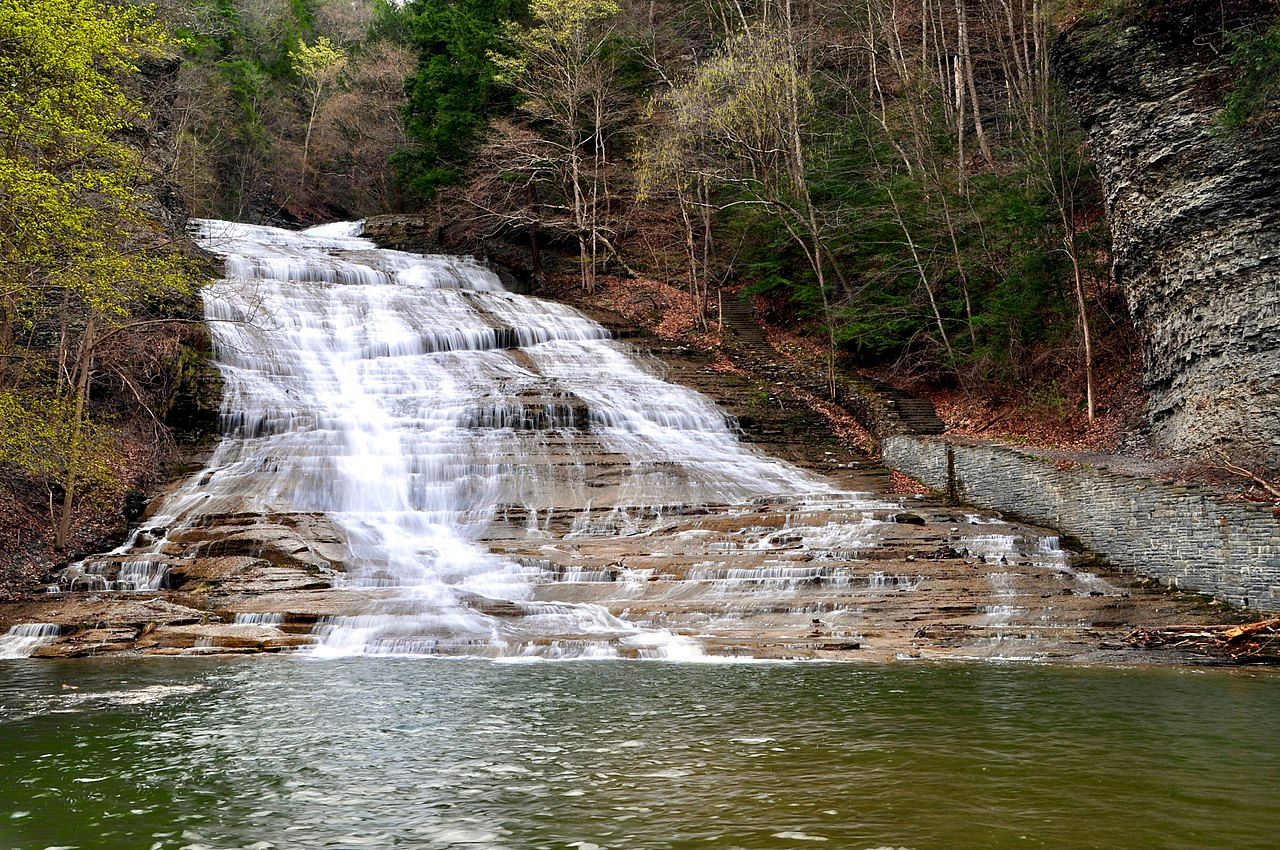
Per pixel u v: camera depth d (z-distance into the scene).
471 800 5.76
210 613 14.06
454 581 15.69
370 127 55.75
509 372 28.25
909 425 25.31
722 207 34.44
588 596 15.02
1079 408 22.75
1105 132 20.59
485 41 41.91
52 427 17.19
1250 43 16.72
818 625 13.21
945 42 37.53
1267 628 11.73
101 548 18.05
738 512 19.19
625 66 41.97
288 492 19.81
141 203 20.58
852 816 5.30
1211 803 5.51
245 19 61.78
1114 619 12.94
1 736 7.64
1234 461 16.14
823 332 31.52
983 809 5.41
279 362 26.80
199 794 5.98
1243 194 17.19
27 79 17.06
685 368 30.66
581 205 41.00
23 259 16.09
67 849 4.99
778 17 38.72
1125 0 20.08
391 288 33.59
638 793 5.85
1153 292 19.31
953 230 26.94
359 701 9.05
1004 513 19.09
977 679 10.03
